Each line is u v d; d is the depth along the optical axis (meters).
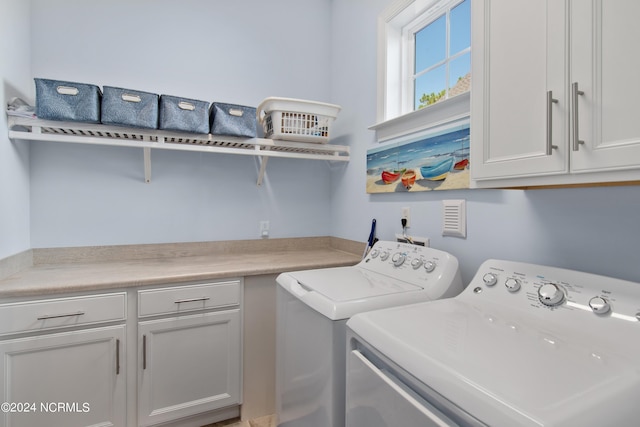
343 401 1.10
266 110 2.10
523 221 1.23
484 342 0.79
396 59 2.03
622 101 0.71
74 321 1.43
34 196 1.82
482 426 0.56
